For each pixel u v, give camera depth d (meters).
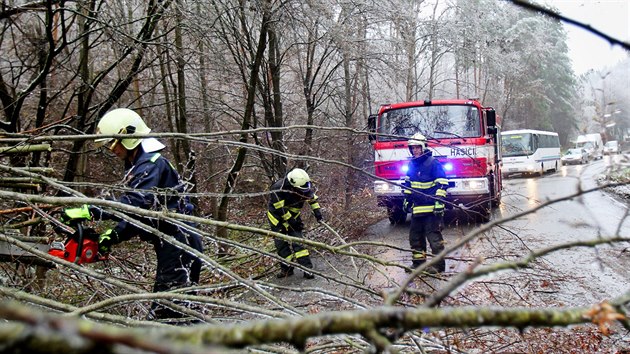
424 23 12.51
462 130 9.66
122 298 2.32
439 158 9.54
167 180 3.83
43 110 5.60
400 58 10.92
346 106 10.93
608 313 0.81
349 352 2.79
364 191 10.61
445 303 3.79
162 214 2.73
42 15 6.23
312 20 8.22
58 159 8.34
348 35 9.02
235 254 5.86
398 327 0.74
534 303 4.55
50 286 4.39
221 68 8.05
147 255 5.49
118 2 6.45
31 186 3.99
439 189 6.20
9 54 6.37
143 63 7.60
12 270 3.79
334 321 0.72
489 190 9.90
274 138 8.84
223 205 7.37
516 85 25.92
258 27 8.11
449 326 0.75
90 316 2.38
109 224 7.29
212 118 9.30
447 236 8.62
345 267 6.80
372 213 11.41
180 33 7.45
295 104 10.59
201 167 9.49
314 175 9.62
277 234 2.84
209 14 7.47
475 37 14.36
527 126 37.72
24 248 2.73
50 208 3.94
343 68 10.98
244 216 9.97
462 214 10.69
